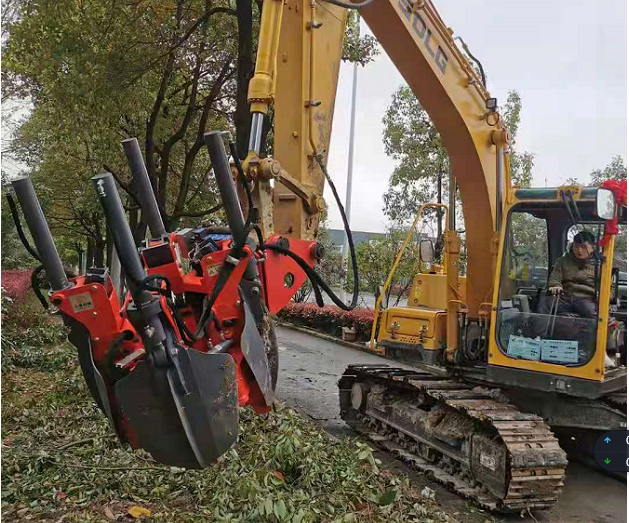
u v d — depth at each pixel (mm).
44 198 20500
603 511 5332
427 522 4148
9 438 5301
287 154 4410
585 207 5516
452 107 5949
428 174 16469
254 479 3805
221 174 3102
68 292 2869
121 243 2785
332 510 3900
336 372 11031
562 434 6617
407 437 6789
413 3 5414
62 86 11375
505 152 6426
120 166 13445
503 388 6090
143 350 2982
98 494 4180
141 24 11562
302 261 3740
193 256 3566
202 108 14828
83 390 6910
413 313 7254
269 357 3521
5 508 3924
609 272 5242
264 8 4000
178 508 4035
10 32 12023
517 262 6066
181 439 2893
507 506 4996
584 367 5250
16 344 10391
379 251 14656
